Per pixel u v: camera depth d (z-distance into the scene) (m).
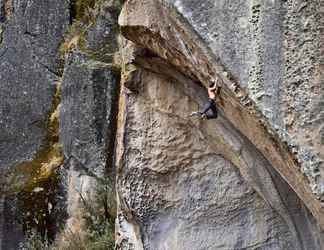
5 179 5.51
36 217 5.23
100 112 4.99
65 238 5.00
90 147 5.02
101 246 4.73
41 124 5.57
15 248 5.25
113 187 4.87
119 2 5.22
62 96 5.36
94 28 5.25
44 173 5.34
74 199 5.08
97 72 5.01
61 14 5.63
